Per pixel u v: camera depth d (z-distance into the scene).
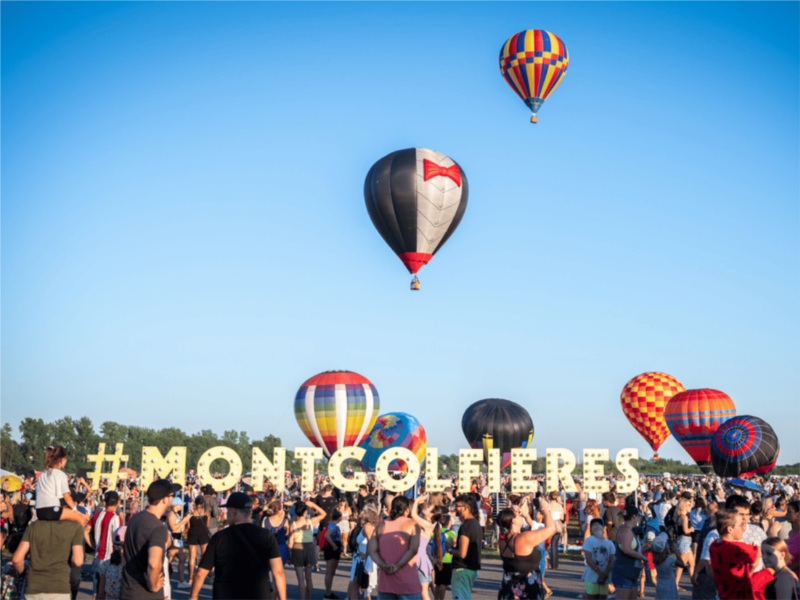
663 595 10.19
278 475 17.59
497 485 18.48
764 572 6.57
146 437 114.69
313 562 13.05
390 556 8.10
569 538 25.78
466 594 9.34
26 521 11.71
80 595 13.48
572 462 18.47
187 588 14.17
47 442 109.00
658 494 19.58
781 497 13.95
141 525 6.48
